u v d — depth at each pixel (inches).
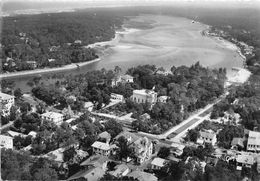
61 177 3671.3
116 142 4515.3
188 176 3732.8
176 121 5462.6
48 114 5334.6
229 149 4662.9
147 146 4320.9
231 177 3759.8
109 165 4050.2
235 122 5487.2
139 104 5949.8
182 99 6033.5
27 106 5723.4
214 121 5575.8
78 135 4594.0
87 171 3690.9
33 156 4153.5
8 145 4298.7
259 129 5285.4
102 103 6186.0
